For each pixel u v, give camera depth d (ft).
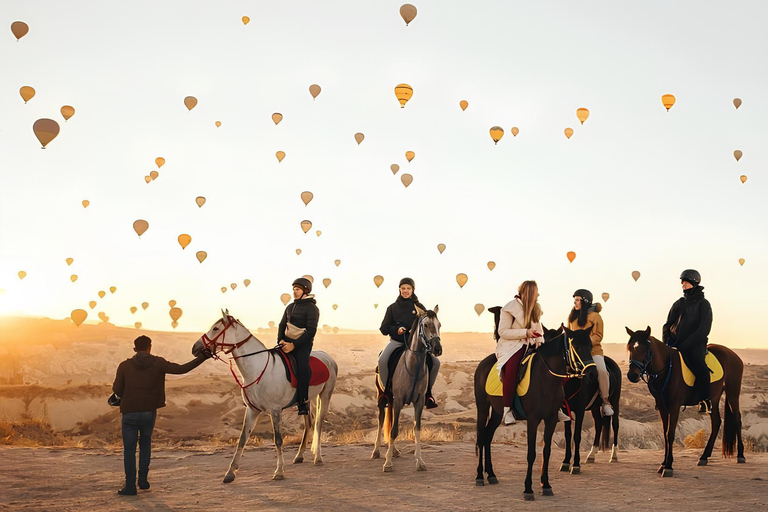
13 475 39.78
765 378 293.84
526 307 33.04
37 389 200.44
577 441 38.73
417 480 36.58
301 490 34.30
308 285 40.55
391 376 41.19
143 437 35.27
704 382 38.91
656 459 44.88
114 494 34.09
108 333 613.52
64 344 508.53
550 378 31.83
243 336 37.73
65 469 42.39
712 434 41.34
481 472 35.12
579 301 41.63
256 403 37.81
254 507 30.60
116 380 34.50
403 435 59.62
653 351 38.27
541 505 30.07
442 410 215.72
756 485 33.81
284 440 59.41
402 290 42.16
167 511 30.01
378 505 30.45
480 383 35.53
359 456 46.11
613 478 36.86
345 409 209.26
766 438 144.97
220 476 39.24
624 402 185.06
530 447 31.76
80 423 186.50
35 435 78.18
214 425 178.50
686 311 40.45
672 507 29.30
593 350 40.98
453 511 29.09
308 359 39.60
